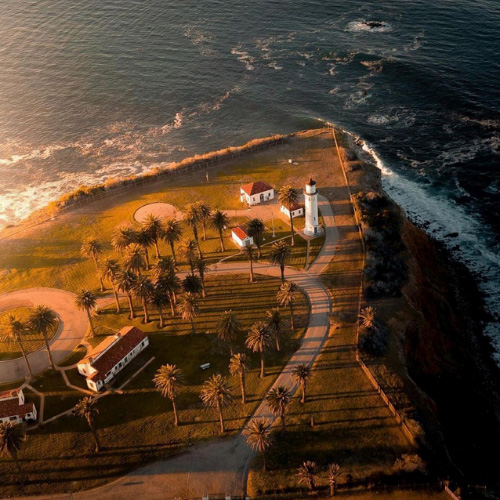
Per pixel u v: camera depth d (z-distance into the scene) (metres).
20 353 135.00
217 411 116.25
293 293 131.25
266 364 125.56
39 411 118.94
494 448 117.94
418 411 111.62
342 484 100.12
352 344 127.50
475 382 131.25
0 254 170.50
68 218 183.75
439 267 161.50
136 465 107.19
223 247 164.12
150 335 137.12
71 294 153.62
